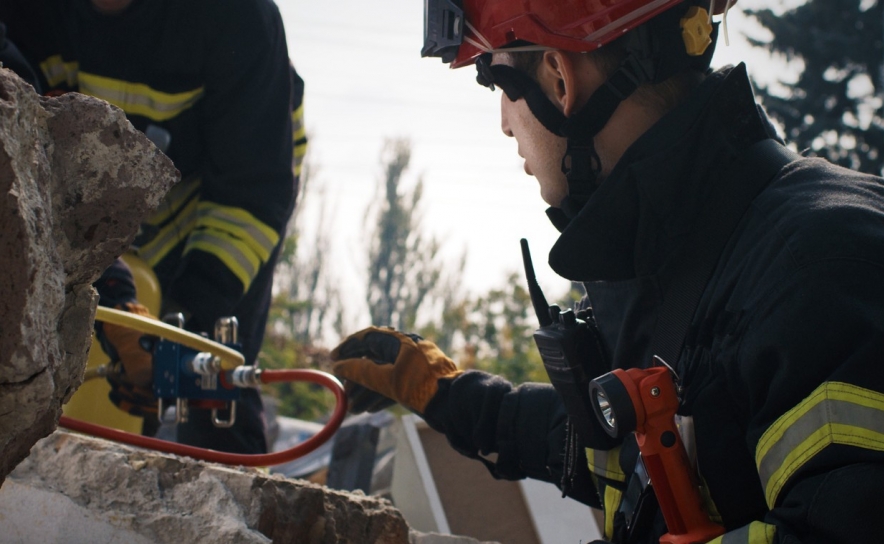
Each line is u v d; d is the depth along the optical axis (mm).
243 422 2531
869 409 1074
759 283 1206
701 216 1347
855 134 16750
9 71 946
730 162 1352
